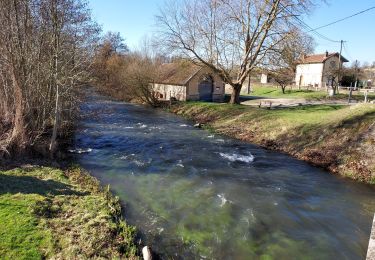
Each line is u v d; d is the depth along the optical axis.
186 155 16.27
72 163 13.66
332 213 10.08
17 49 12.91
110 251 6.96
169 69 45.09
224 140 20.38
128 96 45.03
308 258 7.61
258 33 27.23
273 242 8.21
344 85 55.53
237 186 12.00
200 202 10.36
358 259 7.64
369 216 9.97
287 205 10.48
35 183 10.12
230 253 7.63
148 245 7.70
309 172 14.14
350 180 13.25
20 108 13.06
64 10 14.08
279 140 18.97
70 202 9.12
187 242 7.96
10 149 12.78
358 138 15.70
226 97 44.25
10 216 7.59
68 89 14.98
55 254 6.46
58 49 13.95
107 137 20.19
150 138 20.34
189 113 31.77
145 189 11.31
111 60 50.75
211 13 27.83
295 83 64.31
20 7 12.94
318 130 18.08
